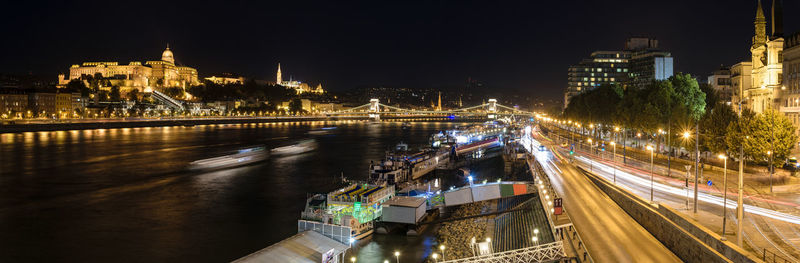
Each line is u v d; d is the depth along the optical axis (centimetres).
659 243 5881
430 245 7894
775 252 4888
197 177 14125
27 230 8512
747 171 9731
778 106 12138
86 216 9456
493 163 17288
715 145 10500
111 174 14388
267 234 8400
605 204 7762
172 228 8712
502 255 5850
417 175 14162
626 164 12044
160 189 12212
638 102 14100
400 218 8419
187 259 7206
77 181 13175
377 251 7619
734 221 5984
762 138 9156
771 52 12412
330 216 8406
